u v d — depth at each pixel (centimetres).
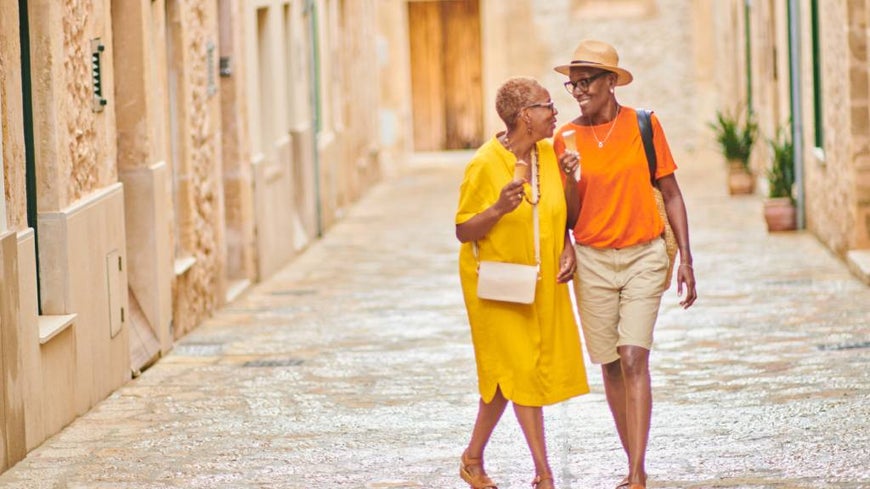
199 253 2116
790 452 1231
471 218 1071
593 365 1673
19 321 1302
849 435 1276
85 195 1561
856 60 2288
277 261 2731
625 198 1090
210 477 1227
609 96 1097
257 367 1742
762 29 3444
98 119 1616
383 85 4656
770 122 3322
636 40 4750
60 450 1343
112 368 1619
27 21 1437
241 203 2464
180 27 2048
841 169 2403
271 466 1258
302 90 3136
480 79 4941
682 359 1669
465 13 4909
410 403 1500
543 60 4794
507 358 1083
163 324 1852
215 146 2250
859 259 2239
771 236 2828
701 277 2336
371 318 2095
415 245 3028
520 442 1307
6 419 1265
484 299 1081
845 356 1631
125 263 1688
